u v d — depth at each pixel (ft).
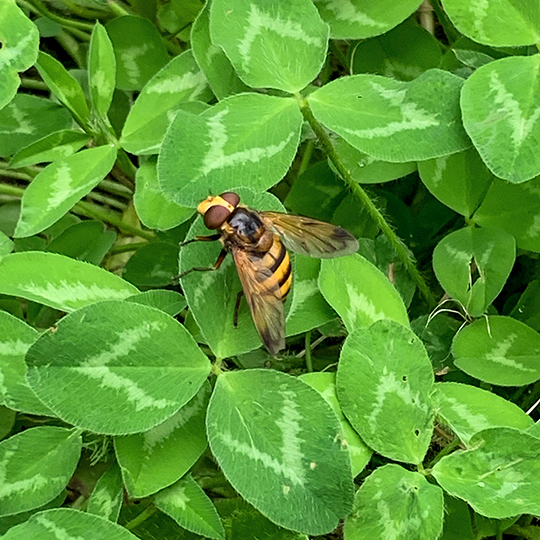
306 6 0.35
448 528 0.35
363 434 0.29
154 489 0.30
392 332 0.30
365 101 0.35
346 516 0.27
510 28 0.36
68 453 0.32
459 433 0.32
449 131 0.33
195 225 0.32
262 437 0.28
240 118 0.34
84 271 0.33
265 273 0.31
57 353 0.27
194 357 0.30
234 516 0.34
